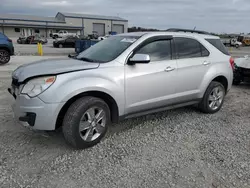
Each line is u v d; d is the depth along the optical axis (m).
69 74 3.11
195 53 4.51
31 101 2.96
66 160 3.03
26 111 3.01
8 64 12.12
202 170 2.87
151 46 3.90
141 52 3.76
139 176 2.73
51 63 3.57
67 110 3.16
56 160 3.02
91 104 3.21
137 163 3.00
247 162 3.06
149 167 2.91
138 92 3.69
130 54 3.64
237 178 2.72
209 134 3.91
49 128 3.04
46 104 2.95
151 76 3.78
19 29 59.62
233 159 3.13
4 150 3.21
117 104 3.50
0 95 5.84
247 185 2.60
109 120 3.54
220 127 4.23
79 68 3.24
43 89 2.96
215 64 4.75
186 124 4.32
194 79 4.40
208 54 4.71
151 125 4.24
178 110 5.11
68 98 3.04
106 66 3.42
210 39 4.91
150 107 3.92
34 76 3.03
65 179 2.65
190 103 4.54
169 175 2.76
